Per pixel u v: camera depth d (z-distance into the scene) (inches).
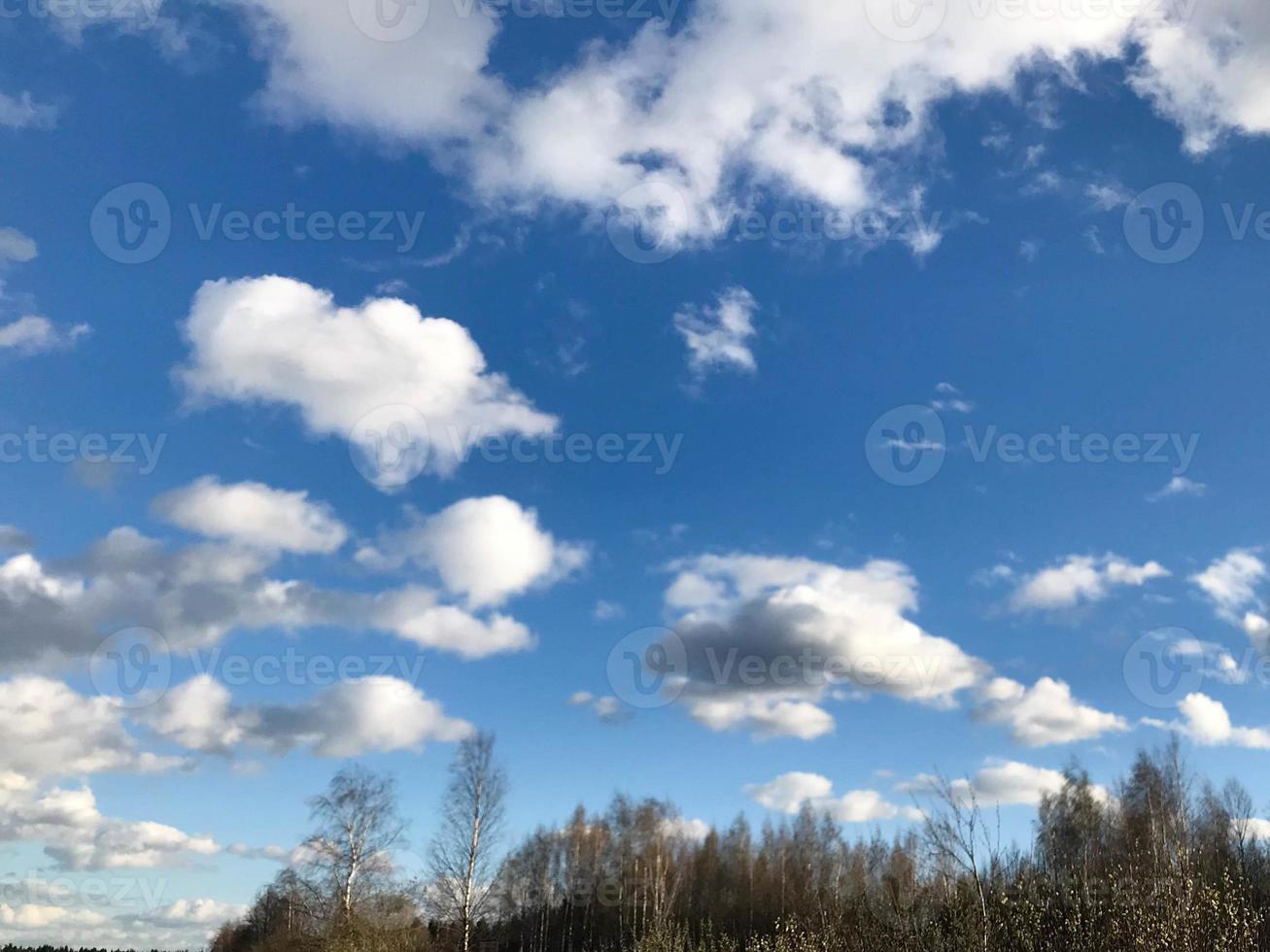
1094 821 1546.5
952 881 865.5
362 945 1531.7
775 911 1931.6
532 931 2171.5
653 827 2417.6
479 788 1657.2
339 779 1729.8
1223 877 781.9
